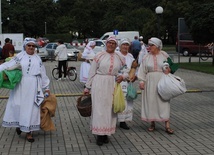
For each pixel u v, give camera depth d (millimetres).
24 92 7375
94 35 101938
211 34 26250
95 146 7250
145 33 60125
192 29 26750
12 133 8266
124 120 8547
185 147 7172
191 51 41188
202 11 26078
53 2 97312
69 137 7934
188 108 11305
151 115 8289
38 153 6785
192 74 21609
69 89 15680
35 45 7656
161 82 8062
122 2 77812
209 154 6711
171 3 58094
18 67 7352
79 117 9977
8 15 85688
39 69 7535
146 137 7941
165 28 59656
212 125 9086
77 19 99438
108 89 7176
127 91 8391
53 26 93875
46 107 7664
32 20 90812
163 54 8383
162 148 7109
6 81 7297
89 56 15633
